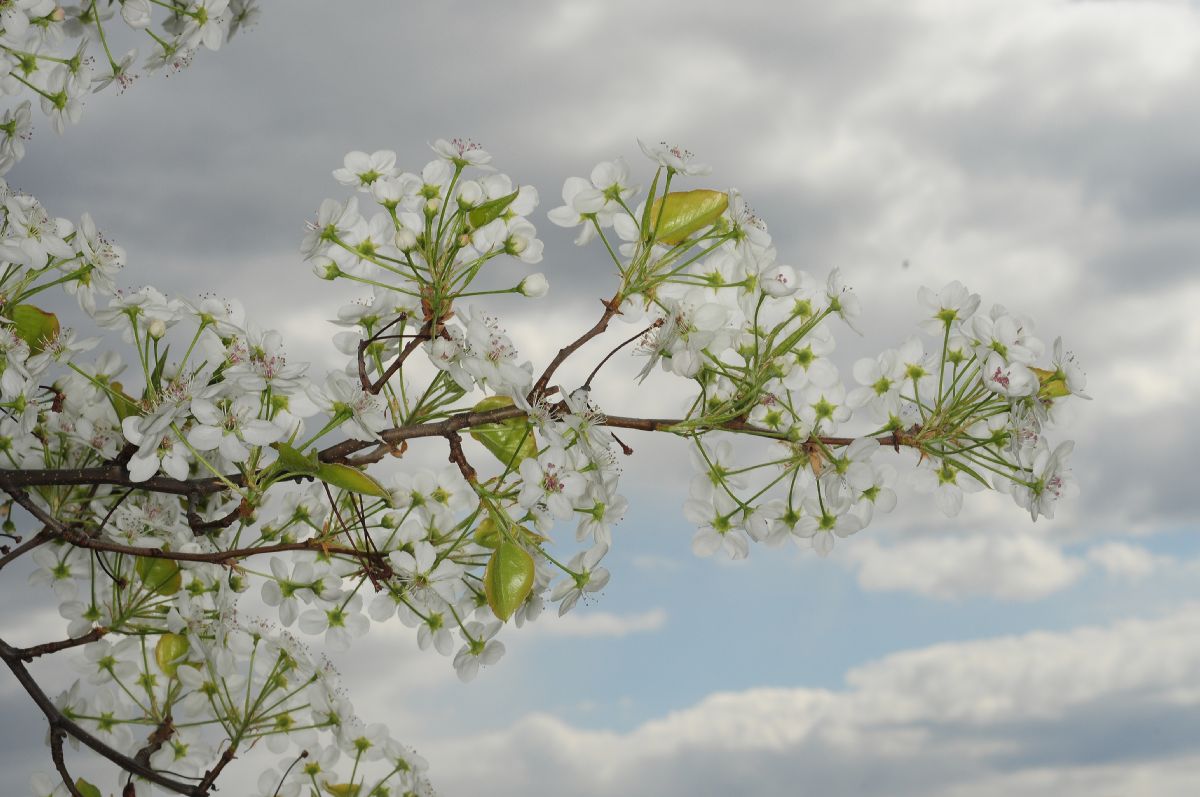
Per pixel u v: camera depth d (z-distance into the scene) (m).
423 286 2.96
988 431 3.06
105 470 3.12
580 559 3.16
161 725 3.72
